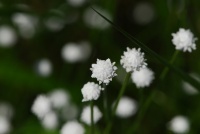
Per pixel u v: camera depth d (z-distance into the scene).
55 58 0.38
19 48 0.38
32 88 0.35
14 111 0.36
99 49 0.37
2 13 0.34
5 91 0.36
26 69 0.36
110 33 0.37
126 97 0.34
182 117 0.32
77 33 0.39
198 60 0.35
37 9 0.40
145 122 0.35
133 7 0.40
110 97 0.35
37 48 0.38
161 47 0.38
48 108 0.29
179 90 0.35
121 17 0.39
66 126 0.29
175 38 0.26
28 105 0.36
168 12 0.37
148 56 0.34
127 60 0.24
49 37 0.38
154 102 0.35
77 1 0.38
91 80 0.35
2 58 0.37
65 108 0.33
